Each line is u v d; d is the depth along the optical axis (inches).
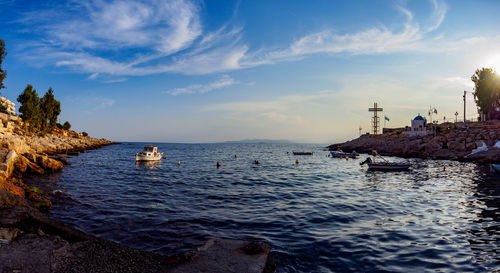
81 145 3422.7
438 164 1898.4
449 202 723.4
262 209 633.0
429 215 588.7
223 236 444.5
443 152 2377.0
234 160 2368.4
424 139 2837.1
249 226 500.1
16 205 481.4
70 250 315.9
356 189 930.1
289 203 700.7
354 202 717.3
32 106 3034.0
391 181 1135.0
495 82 3152.1
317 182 1097.4
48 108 3230.8
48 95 3267.7
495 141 2188.7
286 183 1065.5
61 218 528.4
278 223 520.1
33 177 1068.5
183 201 712.4
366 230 482.9
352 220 546.0
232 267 279.0
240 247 329.4
